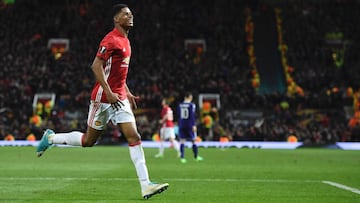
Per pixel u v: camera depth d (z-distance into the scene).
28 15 113.62
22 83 92.31
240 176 29.09
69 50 104.19
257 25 119.25
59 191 21.08
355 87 98.56
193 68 101.81
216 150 66.62
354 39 113.81
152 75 99.44
